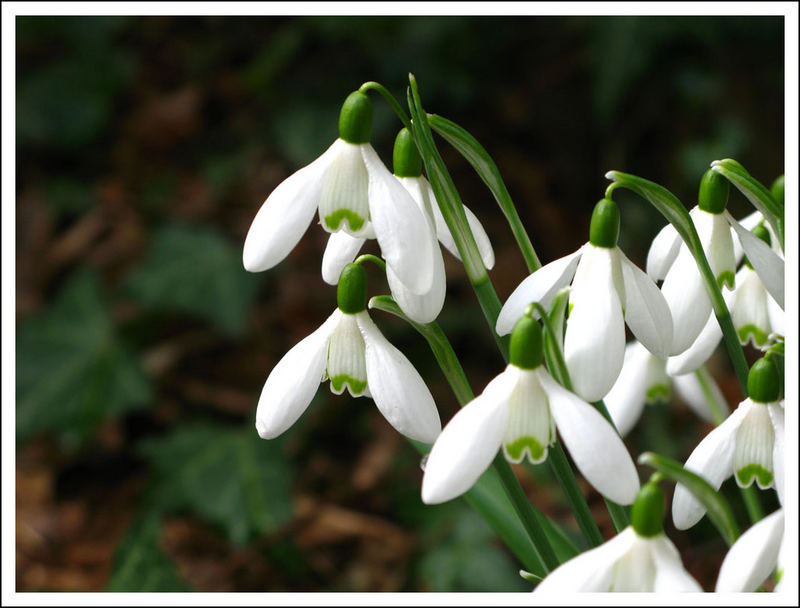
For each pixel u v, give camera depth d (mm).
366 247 793
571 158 889
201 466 646
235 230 836
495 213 868
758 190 399
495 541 615
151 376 757
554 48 921
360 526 662
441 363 403
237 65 952
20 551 647
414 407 392
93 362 691
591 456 369
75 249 846
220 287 733
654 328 390
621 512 399
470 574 591
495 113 908
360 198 388
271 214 387
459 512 636
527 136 904
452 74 865
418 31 865
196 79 946
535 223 854
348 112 388
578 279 388
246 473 640
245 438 664
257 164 885
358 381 397
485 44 893
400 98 846
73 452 715
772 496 601
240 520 618
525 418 374
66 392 679
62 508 683
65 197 873
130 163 904
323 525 666
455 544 612
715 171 404
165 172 895
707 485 366
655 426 674
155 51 970
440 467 371
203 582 633
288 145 824
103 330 708
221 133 911
